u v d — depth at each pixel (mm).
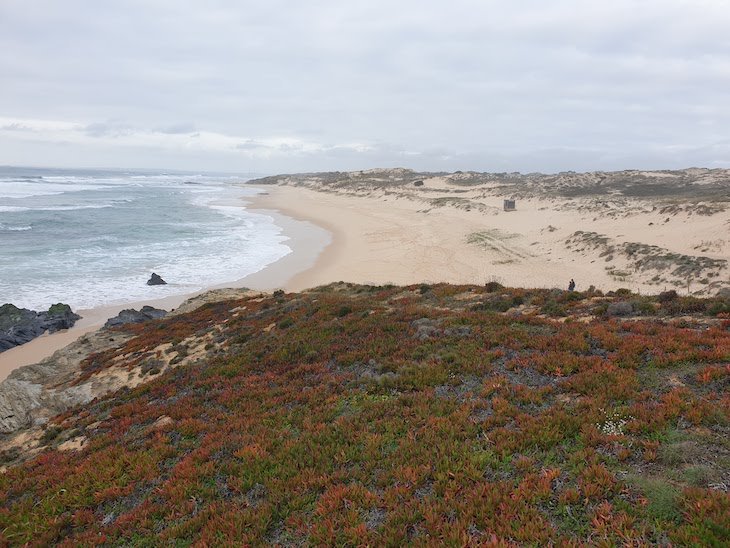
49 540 7914
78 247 50906
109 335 23656
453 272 39469
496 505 6480
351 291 24703
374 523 6637
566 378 10148
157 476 9117
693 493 5832
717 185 90875
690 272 30719
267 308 22188
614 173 122562
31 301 33812
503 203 84500
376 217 80000
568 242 45844
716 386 8750
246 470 8508
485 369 11172
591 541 5566
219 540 6840
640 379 9562
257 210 93875
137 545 7270
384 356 13367
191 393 13578
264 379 13461
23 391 17938
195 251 51062
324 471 8094
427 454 7910
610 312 14250
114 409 13539
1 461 12789
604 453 7293
